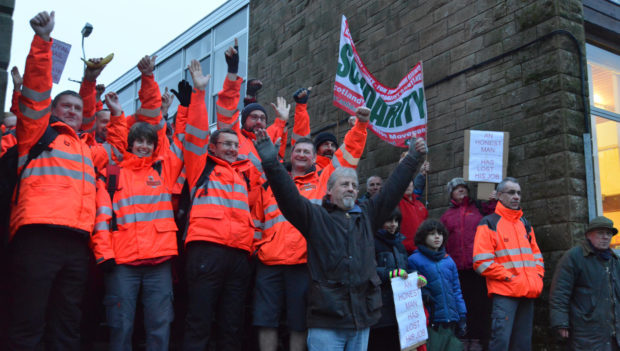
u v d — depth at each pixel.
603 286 5.27
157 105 4.41
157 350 3.82
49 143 3.51
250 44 12.08
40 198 3.38
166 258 3.96
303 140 4.71
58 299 3.45
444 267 5.29
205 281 3.96
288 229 4.27
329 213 3.58
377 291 3.53
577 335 5.24
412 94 6.92
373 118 6.93
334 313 3.31
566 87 6.20
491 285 5.48
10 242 3.41
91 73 4.16
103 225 3.74
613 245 6.65
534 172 6.30
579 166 6.09
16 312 3.26
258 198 4.55
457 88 7.39
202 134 4.16
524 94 6.52
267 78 11.38
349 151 4.32
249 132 5.46
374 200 3.74
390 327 4.57
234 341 4.11
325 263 3.39
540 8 6.47
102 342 4.64
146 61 4.29
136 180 4.05
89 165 3.71
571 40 6.36
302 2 10.53
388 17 8.66
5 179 3.44
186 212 4.41
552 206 6.07
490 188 6.25
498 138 6.31
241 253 4.19
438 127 7.59
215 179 4.20
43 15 3.30
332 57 9.55
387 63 8.59
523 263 5.46
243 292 4.22
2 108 2.58
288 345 4.74
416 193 6.69
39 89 3.37
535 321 6.08
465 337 6.05
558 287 5.35
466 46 7.32
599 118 6.95
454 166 7.26
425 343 4.56
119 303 3.76
